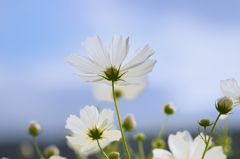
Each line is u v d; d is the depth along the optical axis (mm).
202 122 450
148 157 577
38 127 633
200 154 458
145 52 459
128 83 469
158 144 620
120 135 475
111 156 443
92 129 472
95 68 464
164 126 632
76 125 475
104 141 478
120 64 462
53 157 463
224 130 637
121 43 463
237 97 468
